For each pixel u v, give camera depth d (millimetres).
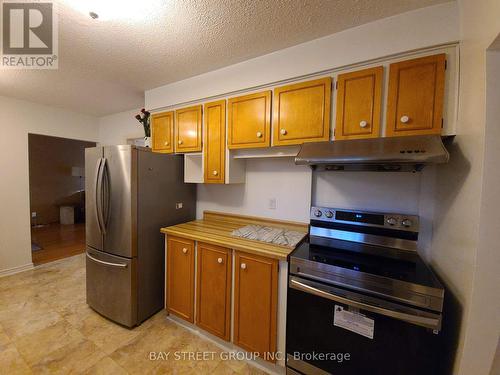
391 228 1452
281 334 1452
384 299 1097
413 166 1466
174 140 2271
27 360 1549
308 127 1562
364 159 1231
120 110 3369
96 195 1915
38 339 1754
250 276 1541
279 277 1444
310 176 1882
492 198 847
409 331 1043
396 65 1301
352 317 1163
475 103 948
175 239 1929
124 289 1898
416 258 1360
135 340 1771
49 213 5738
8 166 2814
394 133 1308
